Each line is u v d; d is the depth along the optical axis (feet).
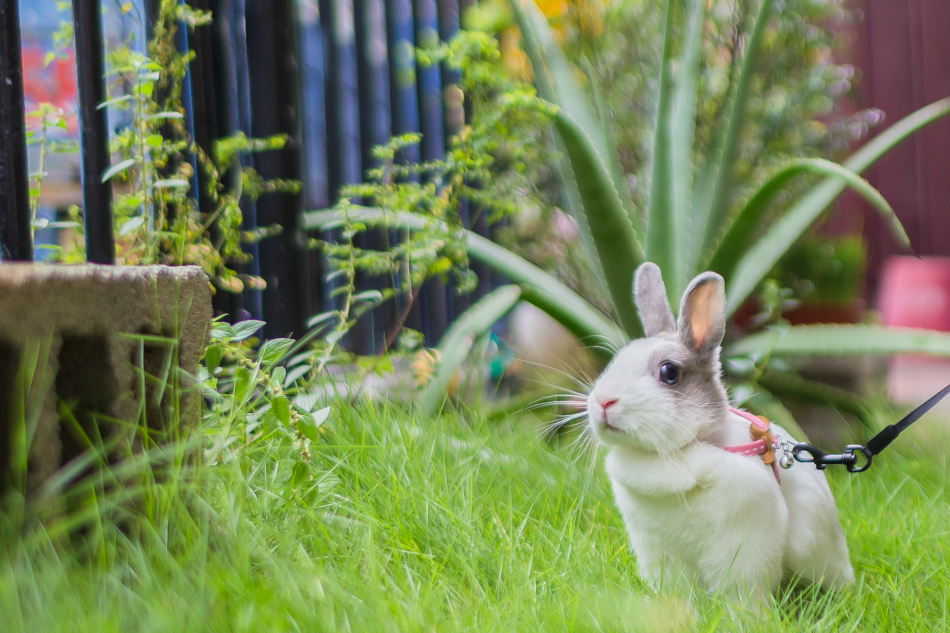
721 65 8.41
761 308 7.04
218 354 4.56
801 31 8.50
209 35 6.18
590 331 6.44
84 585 3.97
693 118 6.79
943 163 12.78
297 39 7.08
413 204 6.49
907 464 5.86
